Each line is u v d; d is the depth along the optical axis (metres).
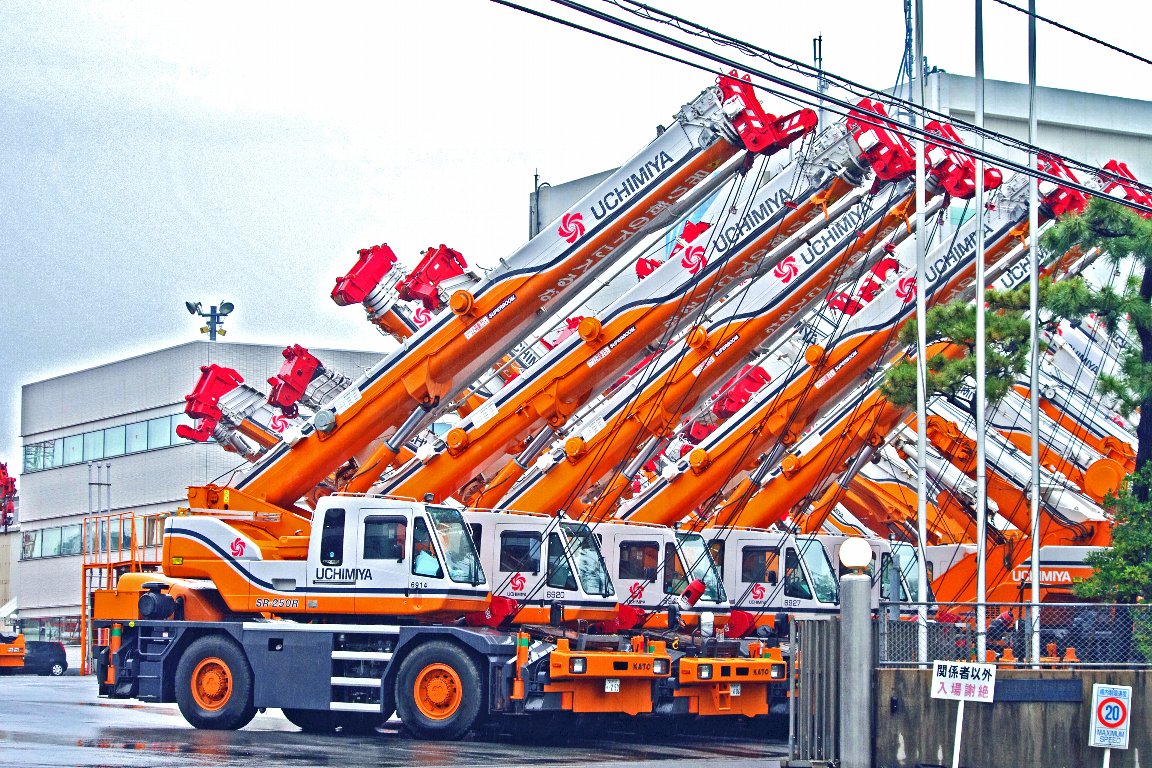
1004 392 30.95
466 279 30.25
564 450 31.14
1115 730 20.33
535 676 24.27
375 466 30.27
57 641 63.97
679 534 31.16
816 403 33.88
